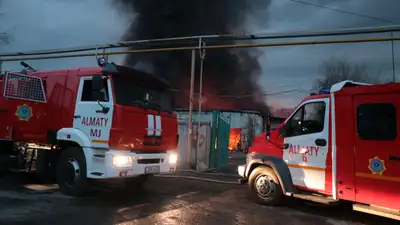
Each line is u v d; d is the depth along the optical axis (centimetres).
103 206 611
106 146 625
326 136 600
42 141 738
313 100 634
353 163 561
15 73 759
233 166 1502
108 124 630
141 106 678
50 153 748
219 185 920
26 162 778
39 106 750
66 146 729
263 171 684
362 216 616
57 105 721
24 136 765
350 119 572
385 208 525
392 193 514
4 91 747
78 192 666
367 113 554
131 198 697
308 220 582
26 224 480
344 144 574
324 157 598
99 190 762
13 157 777
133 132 652
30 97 749
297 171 637
